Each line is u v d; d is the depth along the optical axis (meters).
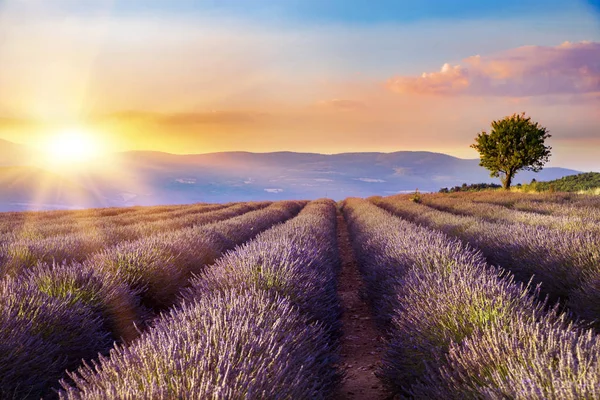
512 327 3.27
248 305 4.04
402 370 3.88
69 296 4.81
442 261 6.12
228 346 2.93
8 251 8.11
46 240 10.00
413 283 5.36
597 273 5.43
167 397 2.30
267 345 3.08
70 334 4.34
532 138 31.42
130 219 20.47
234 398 2.33
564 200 20.27
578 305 5.19
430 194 39.19
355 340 5.94
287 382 2.77
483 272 5.24
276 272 5.49
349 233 20.02
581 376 2.27
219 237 11.67
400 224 12.84
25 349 3.66
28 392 3.52
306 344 3.69
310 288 5.41
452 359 3.22
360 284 9.38
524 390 2.32
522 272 7.20
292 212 30.16
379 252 8.64
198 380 2.43
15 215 25.23
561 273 6.17
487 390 2.54
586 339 2.86
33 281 5.42
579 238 6.95
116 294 5.58
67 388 2.54
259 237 10.61
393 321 4.69
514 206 19.38
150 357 2.72
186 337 3.17
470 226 11.71
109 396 2.30
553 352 2.79
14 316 4.03
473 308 3.79
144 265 6.91
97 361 4.44
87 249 9.84
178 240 9.29
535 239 7.76
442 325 3.74
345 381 4.27
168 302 6.93
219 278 5.64
